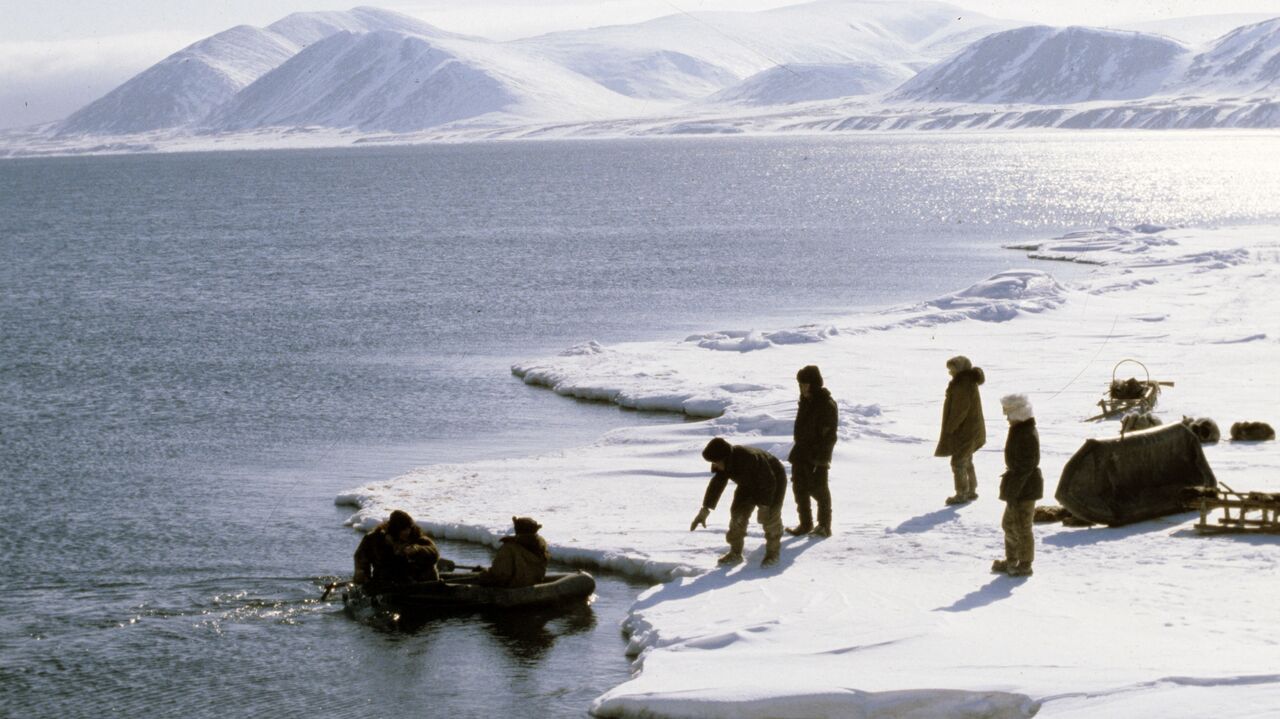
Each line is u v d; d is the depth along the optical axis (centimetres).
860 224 9381
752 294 5322
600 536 1725
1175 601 1249
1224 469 1817
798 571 1473
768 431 2400
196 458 2555
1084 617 1212
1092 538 1533
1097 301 4309
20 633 1486
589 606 1528
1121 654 1078
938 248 7350
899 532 1614
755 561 1542
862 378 2980
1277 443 2012
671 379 3139
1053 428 2275
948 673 1058
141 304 5322
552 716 1202
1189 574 1344
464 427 2825
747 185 15450
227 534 1944
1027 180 15312
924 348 3438
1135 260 5847
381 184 17750
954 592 1332
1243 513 1505
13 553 1848
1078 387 2728
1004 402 1381
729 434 2411
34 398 3247
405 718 1212
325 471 2423
